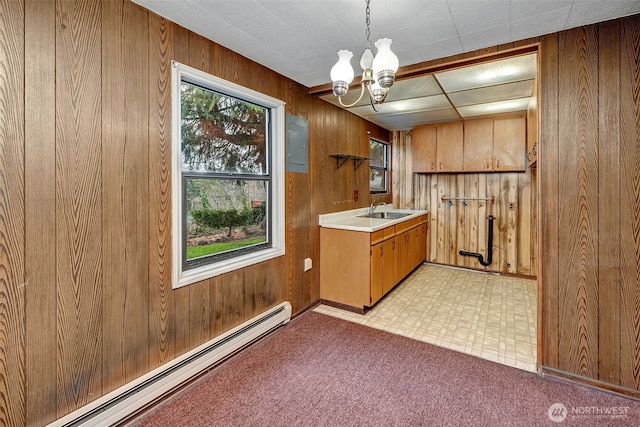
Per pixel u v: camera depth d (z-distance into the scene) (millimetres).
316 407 1786
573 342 2006
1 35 1234
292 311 2977
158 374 1806
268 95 2592
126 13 1646
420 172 4840
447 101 3518
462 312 3141
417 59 2396
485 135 4340
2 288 1269
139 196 1731
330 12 1768
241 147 2482
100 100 1551
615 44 1850
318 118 3307
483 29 1958
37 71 1335
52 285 1409
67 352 1464
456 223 4777
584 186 1954
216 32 1998
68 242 1457
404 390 1935
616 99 1858
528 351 2391
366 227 3121
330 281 3332
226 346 2227
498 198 4449
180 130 1936
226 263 2289
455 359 2287
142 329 1767
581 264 1976
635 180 1827
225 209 2385
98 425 1541
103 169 1574
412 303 3396
